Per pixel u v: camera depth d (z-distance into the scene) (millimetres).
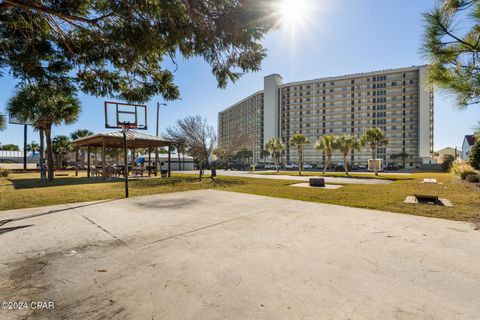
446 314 1950
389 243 3680
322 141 31188
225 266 2887
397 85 73750
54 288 2387
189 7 3277
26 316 1940
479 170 14531
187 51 4004
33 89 5379
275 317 1913
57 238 3967
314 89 85125
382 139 29359
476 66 3643
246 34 3568
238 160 72125
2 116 7426
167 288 2381
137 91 5262
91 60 4691
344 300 2154
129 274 2689
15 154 55625
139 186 12672
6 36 4168
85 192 10000
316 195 9102
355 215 5637
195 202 7469
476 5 3316
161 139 19516
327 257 3148
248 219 5270
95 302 2143
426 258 3104
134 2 3246
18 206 6801
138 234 4195
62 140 38188
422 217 5402
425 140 68562
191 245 3631
